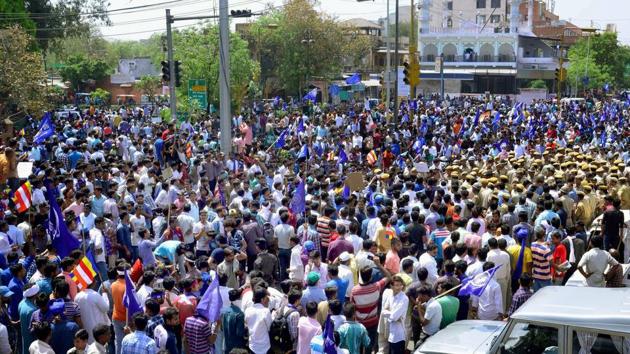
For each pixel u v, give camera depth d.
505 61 92.19
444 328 9.42
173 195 16.66
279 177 19.77
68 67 78.81
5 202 15.93
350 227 12.90
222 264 11.60
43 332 8.59
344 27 79.56
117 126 37.09
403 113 47.72
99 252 13.18
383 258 11.28
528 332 7.30
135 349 8.37
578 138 34.38
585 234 13.04
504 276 11.37
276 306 10.05
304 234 13.59
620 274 11.44
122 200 16.09
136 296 9.91
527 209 14.66
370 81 80.88
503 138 30.45
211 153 21.33
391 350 9.95
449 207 14.49
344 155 23.02
